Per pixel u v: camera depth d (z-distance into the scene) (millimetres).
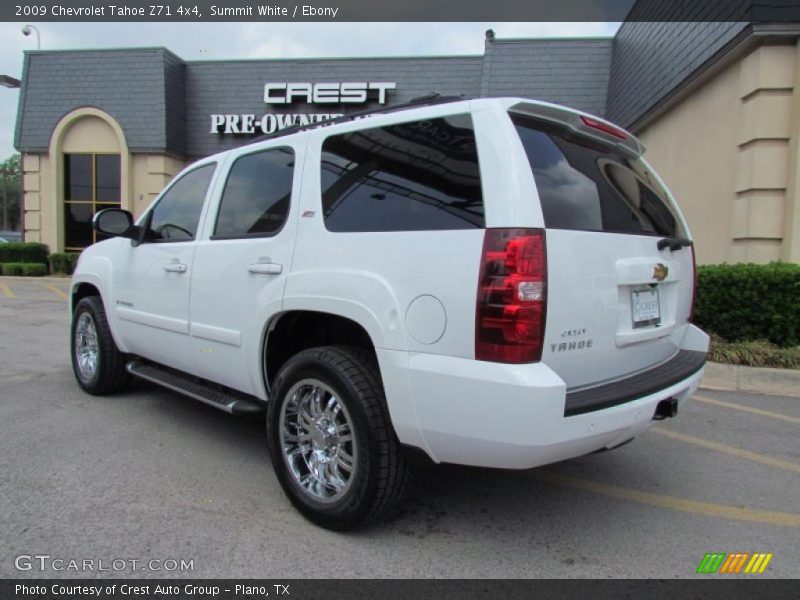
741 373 5961
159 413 4602
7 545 2646
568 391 2537
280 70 15609
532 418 2227
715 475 3699
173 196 4250
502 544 2785
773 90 6996
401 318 2527
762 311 6414
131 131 15461
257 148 3566
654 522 3051
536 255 2297
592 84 13516
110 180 16125
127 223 4375
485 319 2289
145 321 4230
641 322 2953
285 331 3299
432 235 2492
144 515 2955
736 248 7551
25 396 4992
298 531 2850
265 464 3654
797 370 5906
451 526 2949
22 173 16531
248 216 3473
